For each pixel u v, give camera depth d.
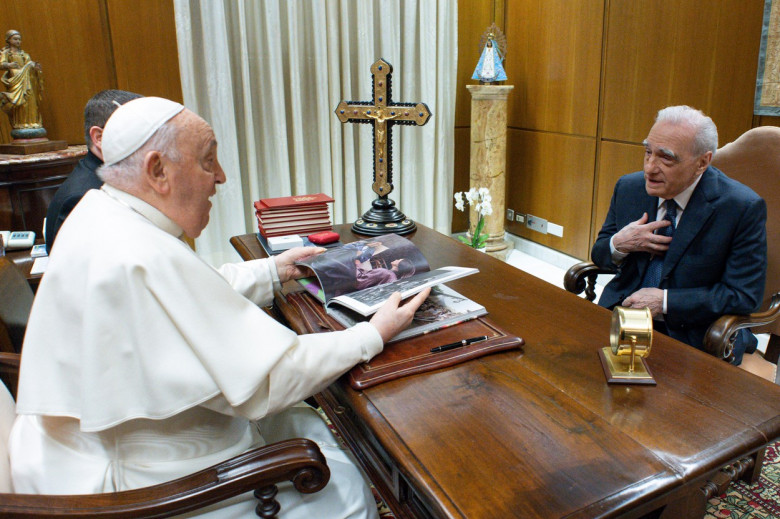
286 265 1.69
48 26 3.44
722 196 1.78
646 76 3.43
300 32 3.89
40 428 1.15
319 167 4.17
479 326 1.45
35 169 3.11
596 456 0.97
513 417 1.08
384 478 1.25
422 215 4.59
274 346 1.11
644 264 1.98
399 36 4.11
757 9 2.79
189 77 3.62
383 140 2.27
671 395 1.15
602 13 3.65
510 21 4.49
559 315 1.55
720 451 0.98
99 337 1.04
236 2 3.66
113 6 3.57
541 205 4.48
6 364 1.40
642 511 0.91
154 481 1.13
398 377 1.23
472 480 0.92
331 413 1.59
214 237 3.95
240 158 4.00
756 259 1.72
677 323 1.84
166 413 1.07
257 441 1.36
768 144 1.91
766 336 3.00
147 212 1.16
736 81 2.94
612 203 2.18
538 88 4.32
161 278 1.07
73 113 3.63
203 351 1.07
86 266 1.08
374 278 1.59
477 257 2.04
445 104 4.38
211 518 1.11
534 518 0.84
